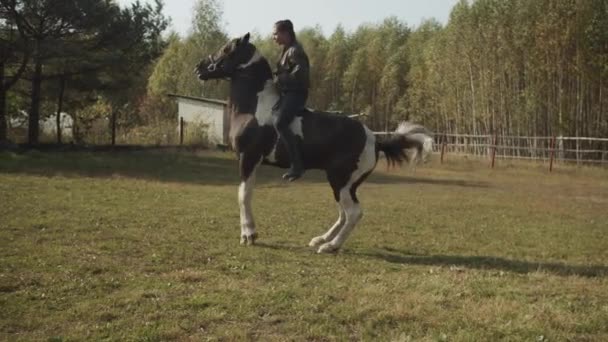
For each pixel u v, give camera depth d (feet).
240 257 23.26
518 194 51.60
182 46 158.40
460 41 106.63
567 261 25.32
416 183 60.39
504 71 98.63
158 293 17.87
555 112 90.79
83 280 19.02
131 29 69.21
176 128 95.61
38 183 43.98
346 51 167.94
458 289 19.17
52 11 62.13
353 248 26.55
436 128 128.67
